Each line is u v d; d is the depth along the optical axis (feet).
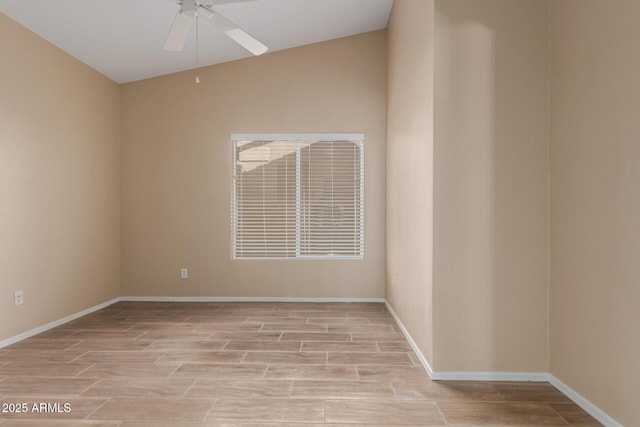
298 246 17.58
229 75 17.54
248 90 17.57
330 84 17.44
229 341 12.07
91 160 15.81
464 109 9.12
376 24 16.81
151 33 13.89
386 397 8.32
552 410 7.78
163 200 17.63
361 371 9.72
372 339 12.29
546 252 9.10
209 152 17.62
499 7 9.11
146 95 17.65
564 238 8.50
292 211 17.62
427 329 9.70
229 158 17.60
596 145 7.48
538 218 9.10
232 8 13.93
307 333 12.91
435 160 9.14
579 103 8.00
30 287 12.66
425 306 9.90
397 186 14.16
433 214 9.12
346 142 17.47
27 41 12.57
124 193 17.65
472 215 9.12
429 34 9.51
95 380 9.15
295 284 17.47
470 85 9.13
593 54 7.58
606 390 7.22
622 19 6.86
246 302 17.35
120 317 14.93
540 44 9.09
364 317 14.90
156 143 17.65
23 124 12.39
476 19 9.12
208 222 17.61
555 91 8.85
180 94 17.62
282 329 13.37
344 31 16.90
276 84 17.54
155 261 17.65
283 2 13.93
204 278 17.58
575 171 8.13
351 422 7.30
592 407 7.56
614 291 7.03
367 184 17.34
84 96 15.43
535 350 9.12
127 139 17.66
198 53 16.24
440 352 9.19
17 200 12.16
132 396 8.32
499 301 9.12
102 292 16.51
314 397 8.31
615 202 7.02
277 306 16.61
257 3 13.78
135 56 15.51
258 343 11.89
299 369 9.84
